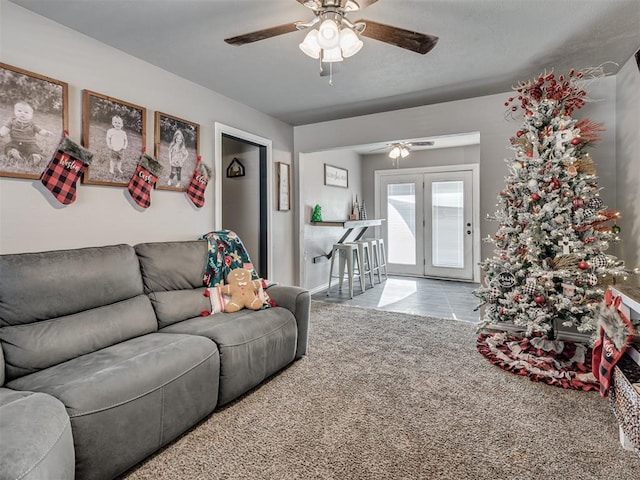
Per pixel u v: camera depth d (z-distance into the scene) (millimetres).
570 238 2391
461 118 3553
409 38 1722
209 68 2779
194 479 1430
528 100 2748
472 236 5898
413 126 3803
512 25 2162
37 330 1640
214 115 3295
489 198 3430
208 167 3186
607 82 2947
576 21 2115
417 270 6441
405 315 3834
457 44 2402
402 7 1969
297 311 2611
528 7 1973
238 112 3609
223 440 1684
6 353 1528
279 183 4312
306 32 2227
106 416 1354
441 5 1948
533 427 1771
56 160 2074
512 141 2865
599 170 2992
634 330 1667
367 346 2914
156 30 2205
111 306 1975
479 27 2186
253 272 2822
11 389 1426
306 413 1912
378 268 5812
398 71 2846
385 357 2680
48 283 1719
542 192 2479
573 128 2477
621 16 2062
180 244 2594
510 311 2584
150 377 1540
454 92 3342
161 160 2754
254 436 1712
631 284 2670
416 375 2369
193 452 1598
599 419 1840
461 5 1950
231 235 2938
